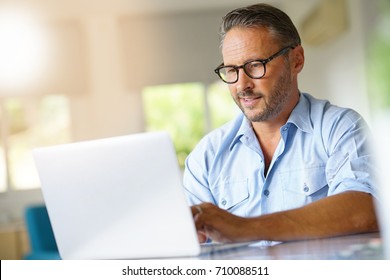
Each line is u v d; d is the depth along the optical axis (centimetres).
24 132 1009
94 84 1023
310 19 912
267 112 291
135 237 220
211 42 1038
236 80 291
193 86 1050
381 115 761
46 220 671
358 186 245
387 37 775
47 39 1009
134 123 1034
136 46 1034
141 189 214
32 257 650
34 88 1002
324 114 299
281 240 227
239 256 212
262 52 286
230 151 317
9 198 990
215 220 225
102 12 1013
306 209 234
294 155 301
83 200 224
